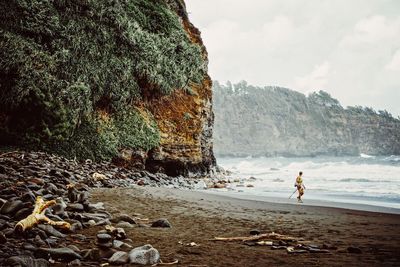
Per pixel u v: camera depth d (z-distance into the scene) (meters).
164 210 9.98
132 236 6.57
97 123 20.17
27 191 7.96
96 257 4.88
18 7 18.58
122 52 22.47
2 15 18.03
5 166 10.93
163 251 5.64
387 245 6.63
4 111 16.45
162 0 29.72
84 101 19.06
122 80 21.73
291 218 9.95
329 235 7.63
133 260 4.82
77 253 4.90
